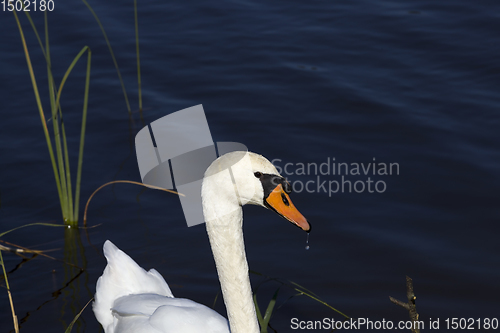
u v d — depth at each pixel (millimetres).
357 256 7234
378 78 10359
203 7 12641
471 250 7203
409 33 11562
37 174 8648
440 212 7750
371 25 11883
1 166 8727
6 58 11008
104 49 11305
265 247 7441
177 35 11766
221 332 5750
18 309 6727
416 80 10258
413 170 8398
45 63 10922
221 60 11023
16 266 7312
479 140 8875
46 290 7004
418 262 7094
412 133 9070
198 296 6902
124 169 8758
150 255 7391
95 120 9680
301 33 11742
